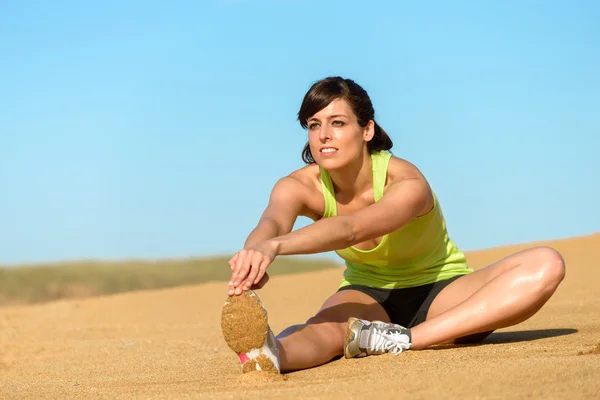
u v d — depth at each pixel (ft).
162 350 24.20
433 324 17.07
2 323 38.73
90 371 19.10
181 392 13.71
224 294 48.73
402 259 18.89
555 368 12.60
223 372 16.79
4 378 18.84
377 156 18.11
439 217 19.13
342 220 15.66
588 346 16.52
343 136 17.21
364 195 18.16
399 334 16.94
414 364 15.11
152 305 45.09
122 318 39.68
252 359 14.84
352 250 18.60
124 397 13.61
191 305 44.68
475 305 17.02
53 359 23.12
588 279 41.19
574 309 28.55
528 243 56.24
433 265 19.22
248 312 14.61
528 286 16.83
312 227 15.34
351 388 12.39
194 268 135.95
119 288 119.24
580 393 10.97
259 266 14.46
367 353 17.02
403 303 19.10
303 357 16.14
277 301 45.34
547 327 22.62
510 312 16.87
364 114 17.44
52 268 128.98
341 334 17.75
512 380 11.94
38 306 47.42
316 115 17.26
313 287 50.62
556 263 16.93
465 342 18.92
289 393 12.40
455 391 11.50
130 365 19.90
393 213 16.39
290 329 17.15
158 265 138.31
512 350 16.47
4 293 111.34
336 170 17.70
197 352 22.90
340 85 17.33
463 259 19.92
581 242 54.75
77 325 36.68
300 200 17.95
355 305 18.71
